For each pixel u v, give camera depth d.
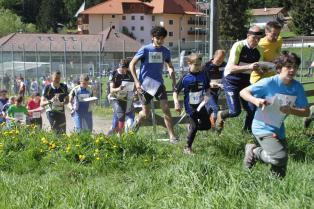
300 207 5.08
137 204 6.09
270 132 6.50
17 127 10.91
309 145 8.80
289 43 35.59
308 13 89.25
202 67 9.16
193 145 9.30
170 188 6.46
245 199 5.46
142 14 121.19
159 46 10.02
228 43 26.03
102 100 23.95
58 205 6.16
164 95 10.07
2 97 14.99
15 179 7.49
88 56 47.03
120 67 11.76
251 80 9.08
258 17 119.25
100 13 123.88
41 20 145.50
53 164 8.58
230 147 8.73
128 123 11.72
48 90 12.34
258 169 6.45
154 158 8.62
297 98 6.38
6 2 156.38
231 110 9.25
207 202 5.58
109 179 7.66
